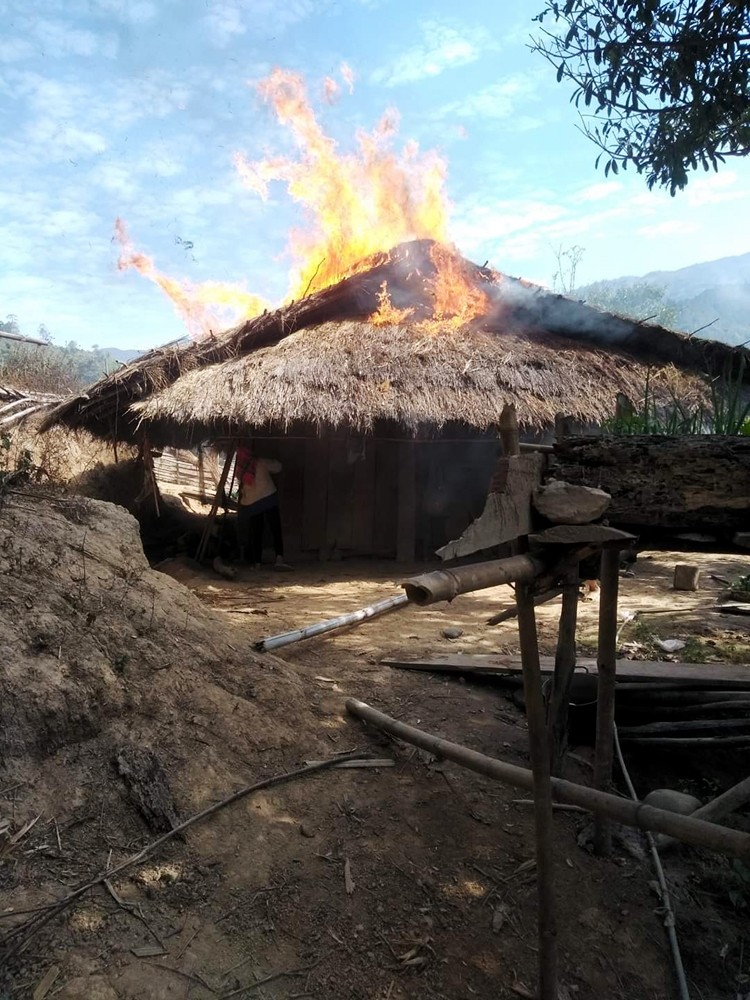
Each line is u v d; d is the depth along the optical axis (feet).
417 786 11.62
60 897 7.98
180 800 9.83
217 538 32.94
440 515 32.17
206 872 8.96
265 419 26.32
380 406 26.96
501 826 11.07
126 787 9.64
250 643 14.92
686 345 34.06
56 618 10.89
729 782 13.37
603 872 10.64
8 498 13.33
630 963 9.25
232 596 23.44
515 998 8.35
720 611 20.66
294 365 28.12
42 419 32.48
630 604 21.77
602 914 9.86
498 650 17.25
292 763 11.46
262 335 31.50
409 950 8.64
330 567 29.78
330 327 31.68
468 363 30.01
